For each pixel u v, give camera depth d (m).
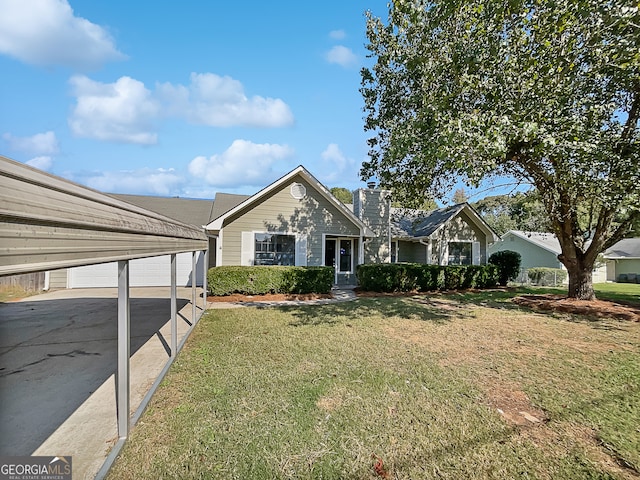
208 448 2.52
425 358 4.61
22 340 5.63
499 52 5.61
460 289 13.34
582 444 2.61
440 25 6.01
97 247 1.93
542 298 10.16
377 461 2.39
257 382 3.73
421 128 6.38
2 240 1.17
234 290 10.39
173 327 4.43
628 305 8.93
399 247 16.64
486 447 2.56
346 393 3.46
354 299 10.24
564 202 8.71
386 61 7.11
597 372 4.12
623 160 5.97
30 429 2.81
